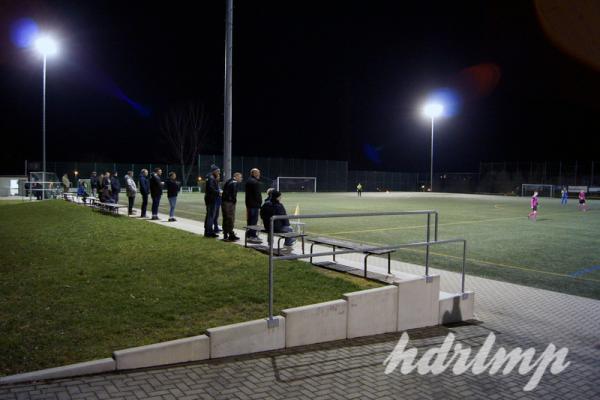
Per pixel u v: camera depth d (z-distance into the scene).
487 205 38.84
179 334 5.39
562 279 10.60
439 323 7.38
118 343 5.12
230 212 11.90
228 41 13.69
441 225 21.73
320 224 21.56
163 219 18.67
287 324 5.81
